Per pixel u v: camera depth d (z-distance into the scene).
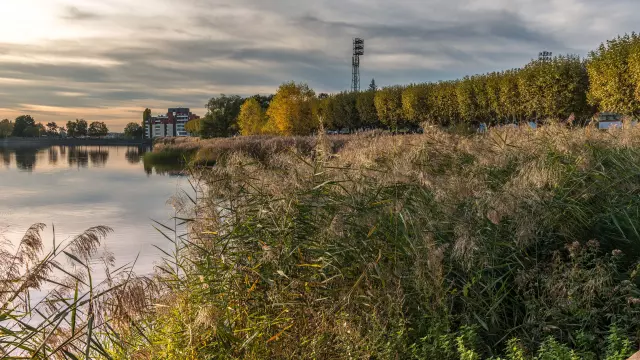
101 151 103.94
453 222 5.73
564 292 4.89
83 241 4.44
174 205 6.01
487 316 4.94
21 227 15.94
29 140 182.62
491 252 5.39
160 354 4.68
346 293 4.77
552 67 34.44
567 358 4.20
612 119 29.66
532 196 6.05
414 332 4.65
